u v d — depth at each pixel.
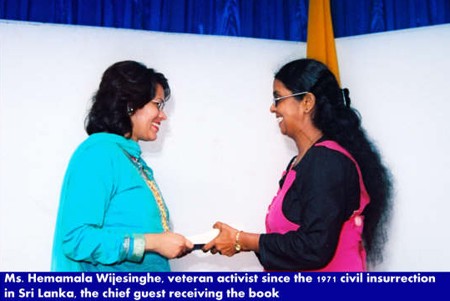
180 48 2.34
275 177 2.39
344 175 1.56
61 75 2.23
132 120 1.67
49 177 2.20
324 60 2.26
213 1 2.37
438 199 2.30
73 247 1.45
